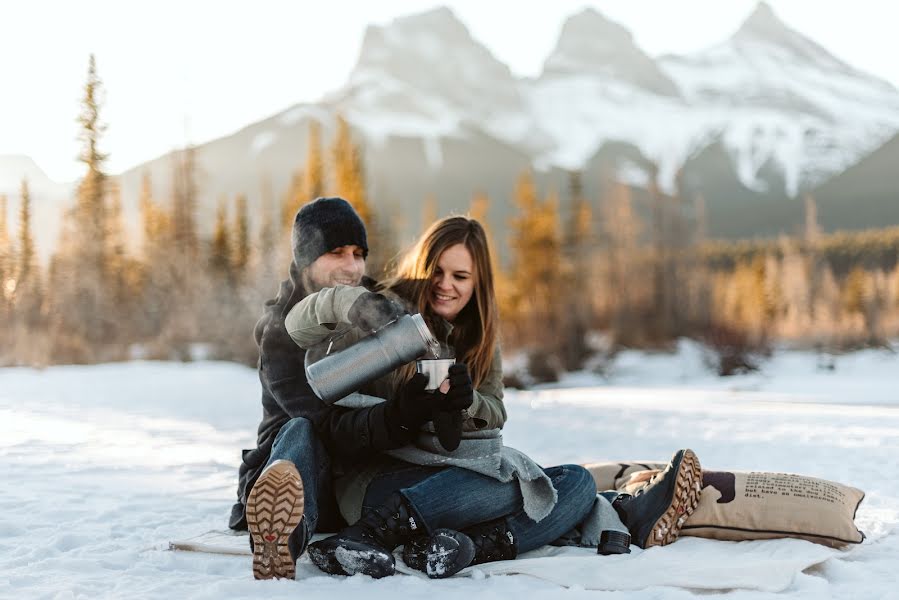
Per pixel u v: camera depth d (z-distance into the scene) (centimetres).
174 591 221
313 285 262
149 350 2642
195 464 514
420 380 233
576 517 264
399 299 282
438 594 216
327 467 254
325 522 263
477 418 260
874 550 275
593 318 3738
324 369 235
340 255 263
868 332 3769
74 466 498
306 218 262
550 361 2930
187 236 3250
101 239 2759
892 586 230
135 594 218
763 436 723
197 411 991
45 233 2953
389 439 237
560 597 216
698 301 3806
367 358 233
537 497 254
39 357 2312
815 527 271
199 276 3062
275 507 223
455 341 294
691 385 2502
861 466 514
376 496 254
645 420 908
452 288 286
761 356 3147
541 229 3828
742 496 280
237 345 2542
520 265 3725
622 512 276
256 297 2644
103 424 805
